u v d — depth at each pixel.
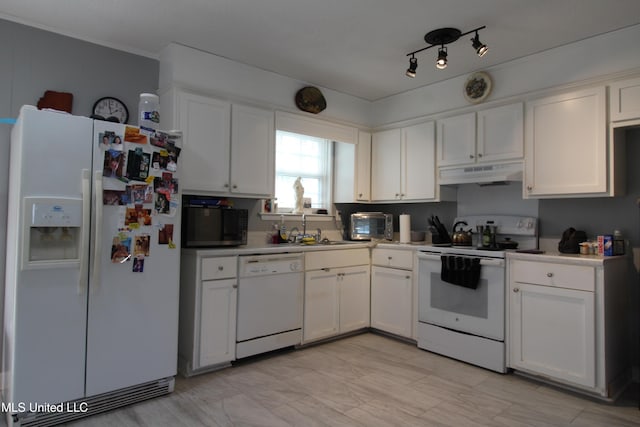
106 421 2.19
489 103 3.35
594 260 2.50
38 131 2.04
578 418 2.29
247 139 3.31
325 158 4.36
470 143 3.46
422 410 2.36
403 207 4.38
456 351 3.20
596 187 2.74
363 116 4.27
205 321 2.81
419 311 3.47
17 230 2.01
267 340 3.14
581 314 2.57
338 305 3.65
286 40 2.93
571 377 2.60
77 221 2.13
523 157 3.12
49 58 2.74
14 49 2.61
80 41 2.86
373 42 2.95
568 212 3.15
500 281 2.94
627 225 2.88
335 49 3.07
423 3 2.41
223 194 3.17
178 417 2.24
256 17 2.60
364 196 4.27
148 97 2.57
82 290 2.17
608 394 2.48
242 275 3.00
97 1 2.40
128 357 2.34
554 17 2.55
